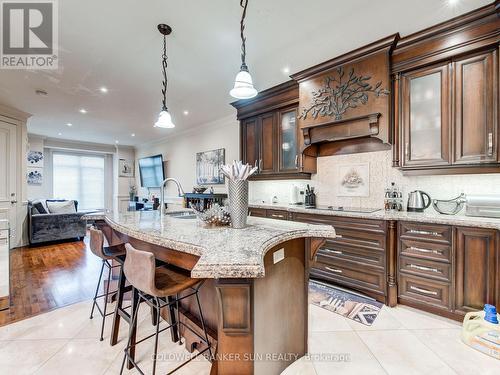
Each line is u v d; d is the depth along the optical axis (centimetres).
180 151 616
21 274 330
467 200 220
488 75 202
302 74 297
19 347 180
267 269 129
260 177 382
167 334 197
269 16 198
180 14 194
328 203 337
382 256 237
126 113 445
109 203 810
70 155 734
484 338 170
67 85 324
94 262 381
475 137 207
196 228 160
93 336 194
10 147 431
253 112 385
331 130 285
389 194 277
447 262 205
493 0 185
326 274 276
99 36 222
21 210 459
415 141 238
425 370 154
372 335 190
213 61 267
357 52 250
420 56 229
